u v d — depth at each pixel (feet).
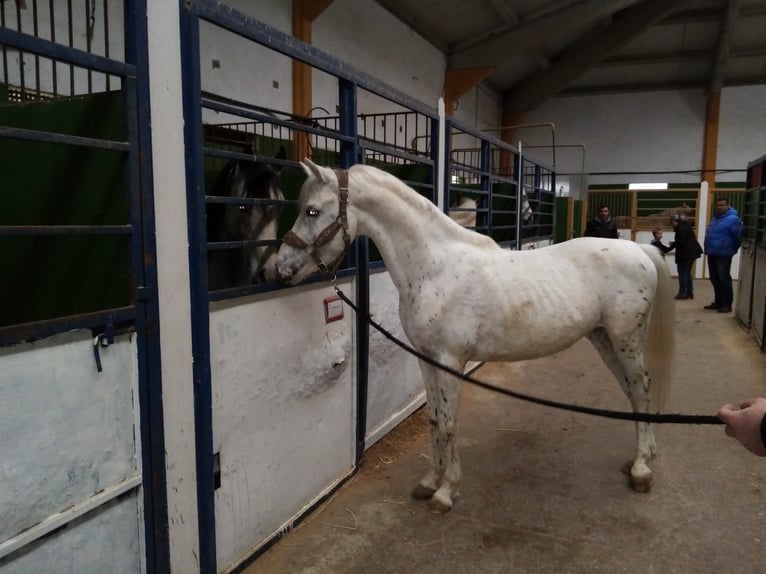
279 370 6.77
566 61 38.91
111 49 11.47
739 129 39.22
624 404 12.16
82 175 5.16
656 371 8.31
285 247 6.51
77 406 4.39
